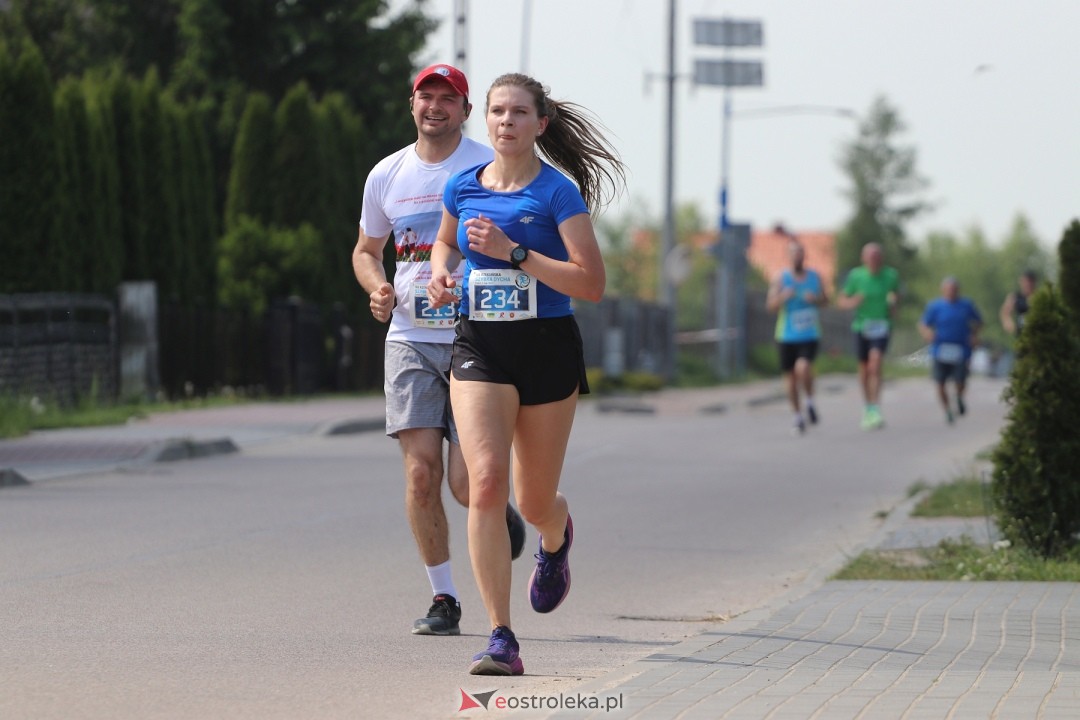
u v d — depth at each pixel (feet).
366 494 180.65
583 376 85.76
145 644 93.30
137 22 533.55
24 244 277.03
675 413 374.84
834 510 178.29
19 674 83.56
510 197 84.48
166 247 322.34
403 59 533.55
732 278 595.47
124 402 294.87
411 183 100.01
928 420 346.13
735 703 73.15
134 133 315.78
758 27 517.55
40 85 278.67
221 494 178.09
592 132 90.27
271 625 101.14
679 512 174.70
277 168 387.75
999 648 90.68
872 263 308.60
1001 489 128.06
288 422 276.41
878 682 78.89
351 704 77.66
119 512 159.63
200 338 321.32
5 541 137.80
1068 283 156.15
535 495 87.56
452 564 131.44
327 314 389.19
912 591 114.73
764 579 129.70
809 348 298.56
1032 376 126.72
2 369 254.47
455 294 94.43
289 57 528.22
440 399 99.66
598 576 129.18
